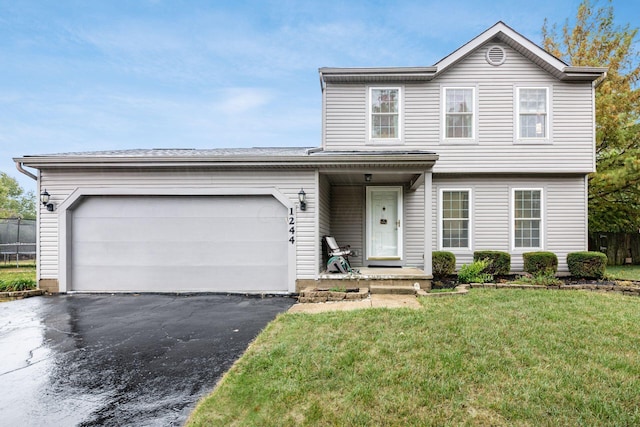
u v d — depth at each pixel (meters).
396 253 9.84
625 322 4.75
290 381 3.14
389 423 2.55
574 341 4.05
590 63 13.10
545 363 3.49
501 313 5.19
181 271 7.58
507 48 9.74
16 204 33.75
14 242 16.19
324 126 9.92
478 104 9.73
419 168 7.44
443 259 8.91
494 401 2.81
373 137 9.90
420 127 9.80
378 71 9.62
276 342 4.14
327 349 3.83
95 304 6.53
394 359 3.57
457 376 3.21
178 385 3.27
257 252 7.55
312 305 6.20
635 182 11.35
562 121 9.63
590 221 13.18
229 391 3.03
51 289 7.53
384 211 9.98
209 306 6.34
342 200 10.02
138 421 2.70
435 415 2.64
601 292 6.89
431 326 4.57
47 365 3.74
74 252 7.65
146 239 7.63
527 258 9.05
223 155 7.40
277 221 7.57
